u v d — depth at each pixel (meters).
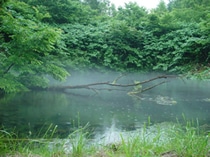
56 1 19.17
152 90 11.69
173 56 17.91
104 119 6.18
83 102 8.58
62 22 19.77
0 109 6.88
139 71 18.27
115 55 18.09
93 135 4.81
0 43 8.43
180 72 17.25
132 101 8.95
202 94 10.48
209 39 16.41
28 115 6.29
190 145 2.63
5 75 7.82
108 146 3.26
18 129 5.06
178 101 8.93
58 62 12.56
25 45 7.72
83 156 2.69
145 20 20.47
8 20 7.50
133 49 18.42
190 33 17.72
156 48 18.27
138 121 6.03
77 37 17.77
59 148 3.41
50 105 7.77
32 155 2.68
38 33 7.69
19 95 9.37
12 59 7.80
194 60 17.64
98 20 21.83
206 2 24.81
